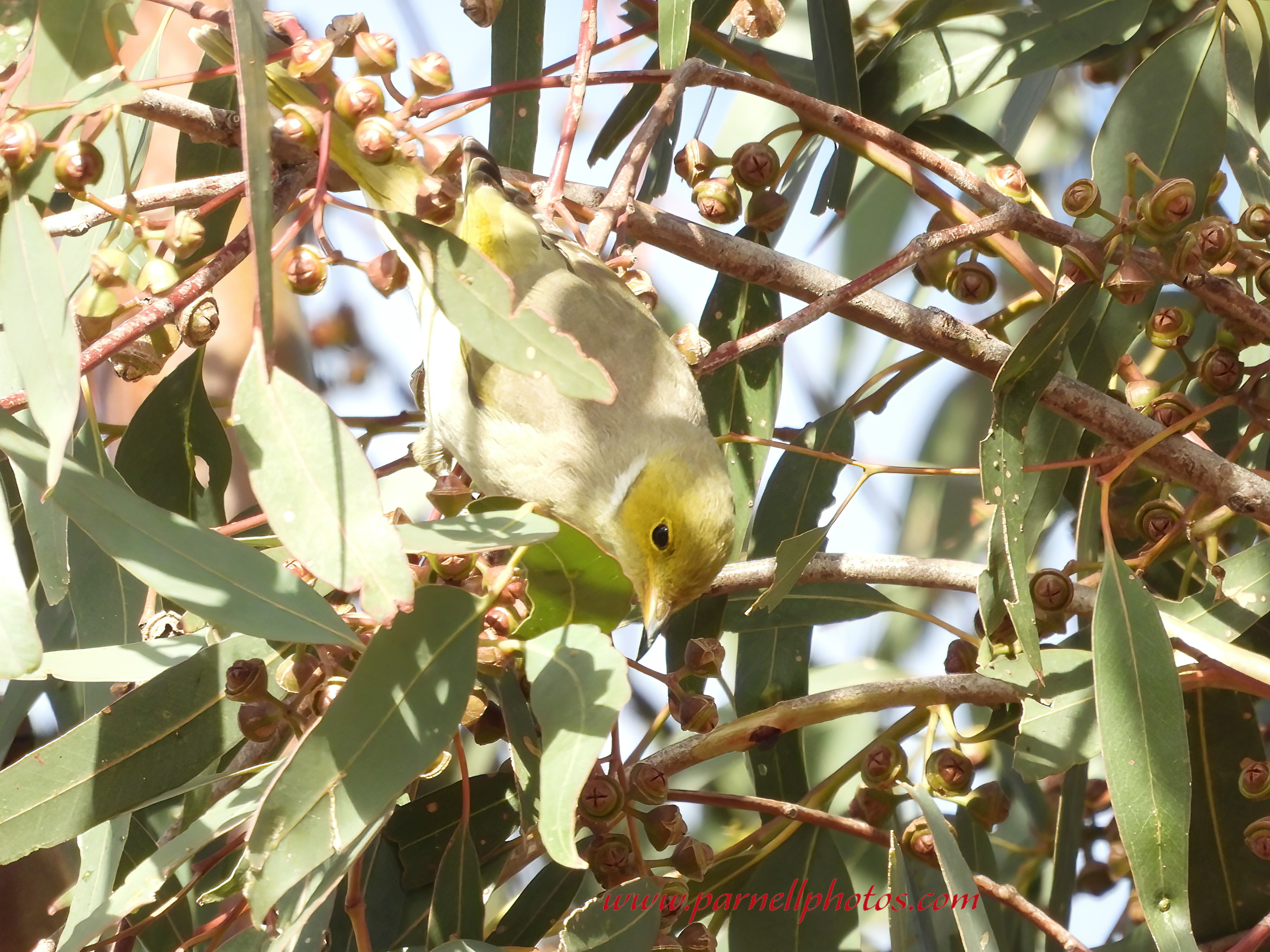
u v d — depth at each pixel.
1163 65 4.05
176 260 2.78
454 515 3.16
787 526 4.45
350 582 2.25
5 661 2.35
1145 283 3.51
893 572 4.30
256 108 2.11
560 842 2.26
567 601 2.99
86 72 2.61
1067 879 4.21
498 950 3.05
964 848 4.29
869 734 5.82
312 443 2.33
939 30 4.61
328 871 2.56
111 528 2.53
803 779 4.22
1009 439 3.47
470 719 3.08
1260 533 4.83
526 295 4.05
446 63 2.87
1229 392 3.85
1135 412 3.93
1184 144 4.02
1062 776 5.43
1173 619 3.84
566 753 2.36
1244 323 3.73
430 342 4.05
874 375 4.57
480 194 4.05
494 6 3.59
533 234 4.12
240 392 2.36
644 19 5.43
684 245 4.15
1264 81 4.95
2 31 2.96
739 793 5.67
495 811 3.95
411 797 4.32
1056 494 3.99
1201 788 4.06
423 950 3.23
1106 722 3.22
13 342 2.38
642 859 3.09
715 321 4.51
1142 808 3.16
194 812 3.60
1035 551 3.99
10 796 2.72
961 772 3.72
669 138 4.86
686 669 3.42
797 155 5.05
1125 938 4.16
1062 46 4.50
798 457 4.48
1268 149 4.99
